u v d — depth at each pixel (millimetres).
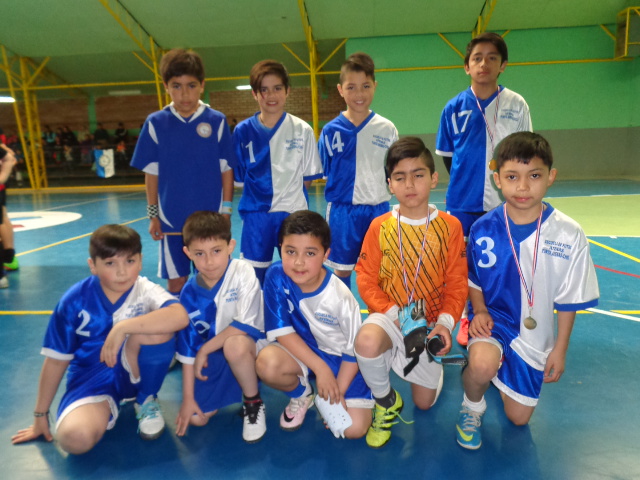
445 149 3064
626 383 2193
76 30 12938
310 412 2115
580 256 1792
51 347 1810
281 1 11891
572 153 13609
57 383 1859
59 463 1734
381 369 1735
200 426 1994
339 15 12477
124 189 15836
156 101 17812
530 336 1878
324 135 3078
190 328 1934
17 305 3500
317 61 14609
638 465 1645
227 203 2832
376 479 1606
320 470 1664
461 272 1995
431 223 2006
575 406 2027
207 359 1975
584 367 2354
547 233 1829
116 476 1654
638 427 1866
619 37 12461
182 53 2574
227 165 2791
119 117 18047
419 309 1832
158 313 1834
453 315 1899
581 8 12273
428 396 2021
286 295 1937
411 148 1890
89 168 16875
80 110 18000
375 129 2969
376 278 2107
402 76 13523
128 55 14797
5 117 18172
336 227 3035
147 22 12758
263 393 2303
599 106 13320
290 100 17406
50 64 15273
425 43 13320
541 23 12727
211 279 2031
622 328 2803
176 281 2891
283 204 2861
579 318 2973
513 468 1648
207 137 2691
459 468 1657
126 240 1788
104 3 11555
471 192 2889
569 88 13266
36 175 15836
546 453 1729
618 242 5023
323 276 1924
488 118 2809
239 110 17625
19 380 2350
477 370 1714
